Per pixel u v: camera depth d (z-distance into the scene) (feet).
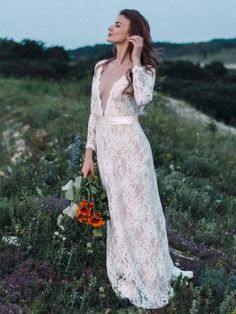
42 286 20.31
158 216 20.54
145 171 20.02
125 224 20.13
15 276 20.52
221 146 51.16
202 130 58.90
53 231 24.12
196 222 29.78
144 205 20.08
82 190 20.48
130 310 19.63
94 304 19.94
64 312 18.84
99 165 20.30
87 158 20.72
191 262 23.62
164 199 31.76
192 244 25.91
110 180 19.89
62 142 46.52
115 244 20.12
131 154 19.84
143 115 50.01
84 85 77.82
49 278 21.03
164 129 48.70
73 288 20.24
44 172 32.81
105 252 22.77
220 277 22.02
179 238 26.02
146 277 20.27
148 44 19.66
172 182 33.94
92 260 22.44
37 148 51.01
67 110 60.49
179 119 56.70
